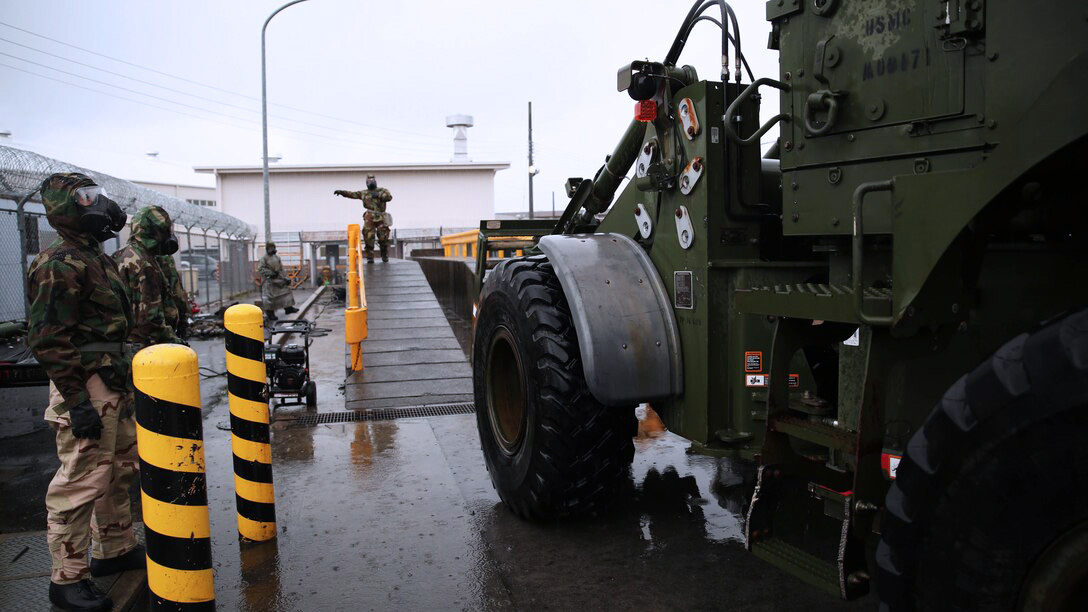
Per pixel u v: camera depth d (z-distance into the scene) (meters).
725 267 3.34
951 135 2.17
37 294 3.06
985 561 1.69
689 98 3.38
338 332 13.71
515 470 4.05
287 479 5.03
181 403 2.51
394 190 40.28
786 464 2.56
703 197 3.34
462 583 3.47
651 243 3.88
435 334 10.20
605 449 3.75
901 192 2.03
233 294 22.70
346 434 6.18
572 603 3.27
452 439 6.01
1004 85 2.03
